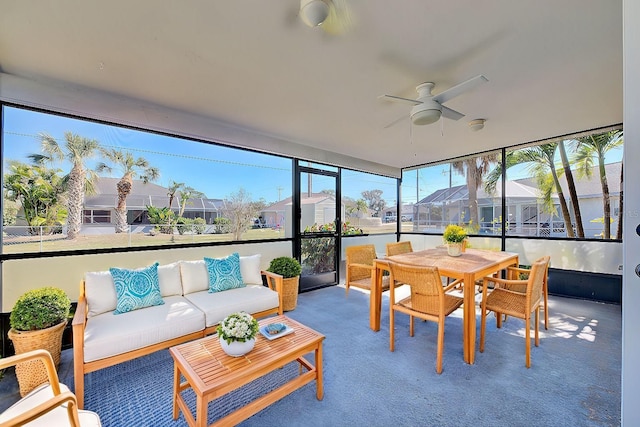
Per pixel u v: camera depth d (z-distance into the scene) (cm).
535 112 295
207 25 163
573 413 170
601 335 273
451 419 167
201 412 137
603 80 225
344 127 345
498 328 293
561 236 405
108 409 175
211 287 288
